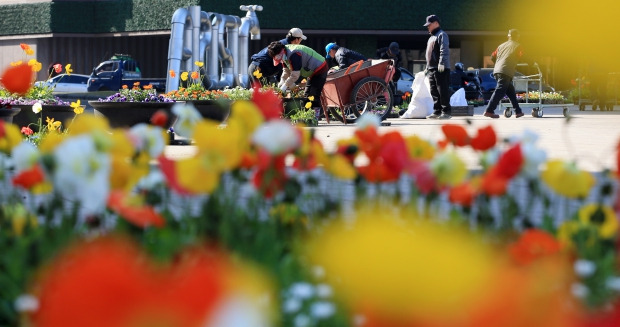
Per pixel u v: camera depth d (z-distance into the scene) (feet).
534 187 16.47
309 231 15.51
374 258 4.72
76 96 116.06
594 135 81.92
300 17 255.09
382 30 258.98
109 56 286.05
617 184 15.93
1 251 14.32
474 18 260.83
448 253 4.70
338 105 100.48
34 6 283.59
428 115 122.62
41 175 15.30
